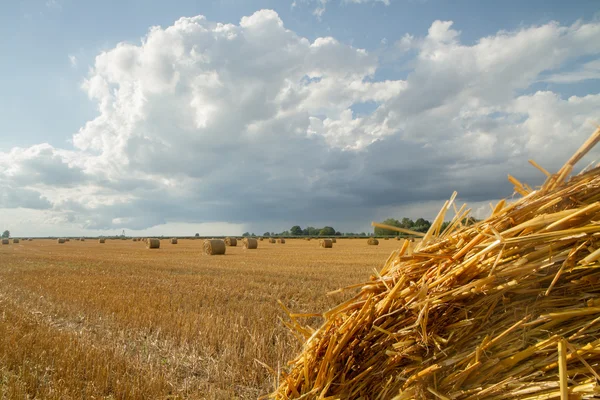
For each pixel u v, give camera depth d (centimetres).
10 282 1430
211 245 3309
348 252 3653
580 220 220
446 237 265
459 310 245
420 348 252
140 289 1233
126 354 611
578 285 223
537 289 228
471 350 239
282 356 572
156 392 473
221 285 1343
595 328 214
